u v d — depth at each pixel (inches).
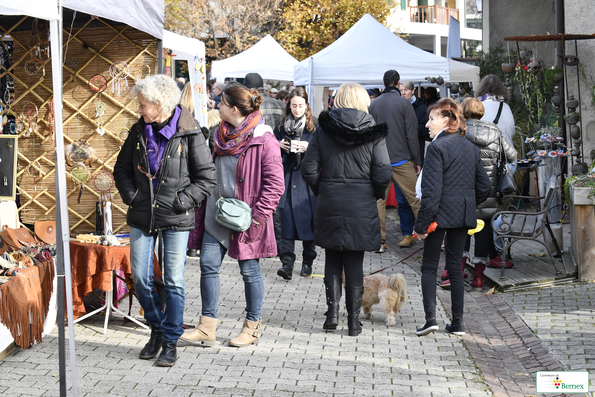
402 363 165.2
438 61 347.3
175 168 155.3
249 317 176.6
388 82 304.3
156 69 202.2
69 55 205.2
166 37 268.2
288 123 243.9
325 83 356.8
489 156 230.5
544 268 253.9
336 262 191.2
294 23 1036.5
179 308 160.1
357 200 181.0
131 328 189.3
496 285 239.1
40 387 145.0
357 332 187.5
